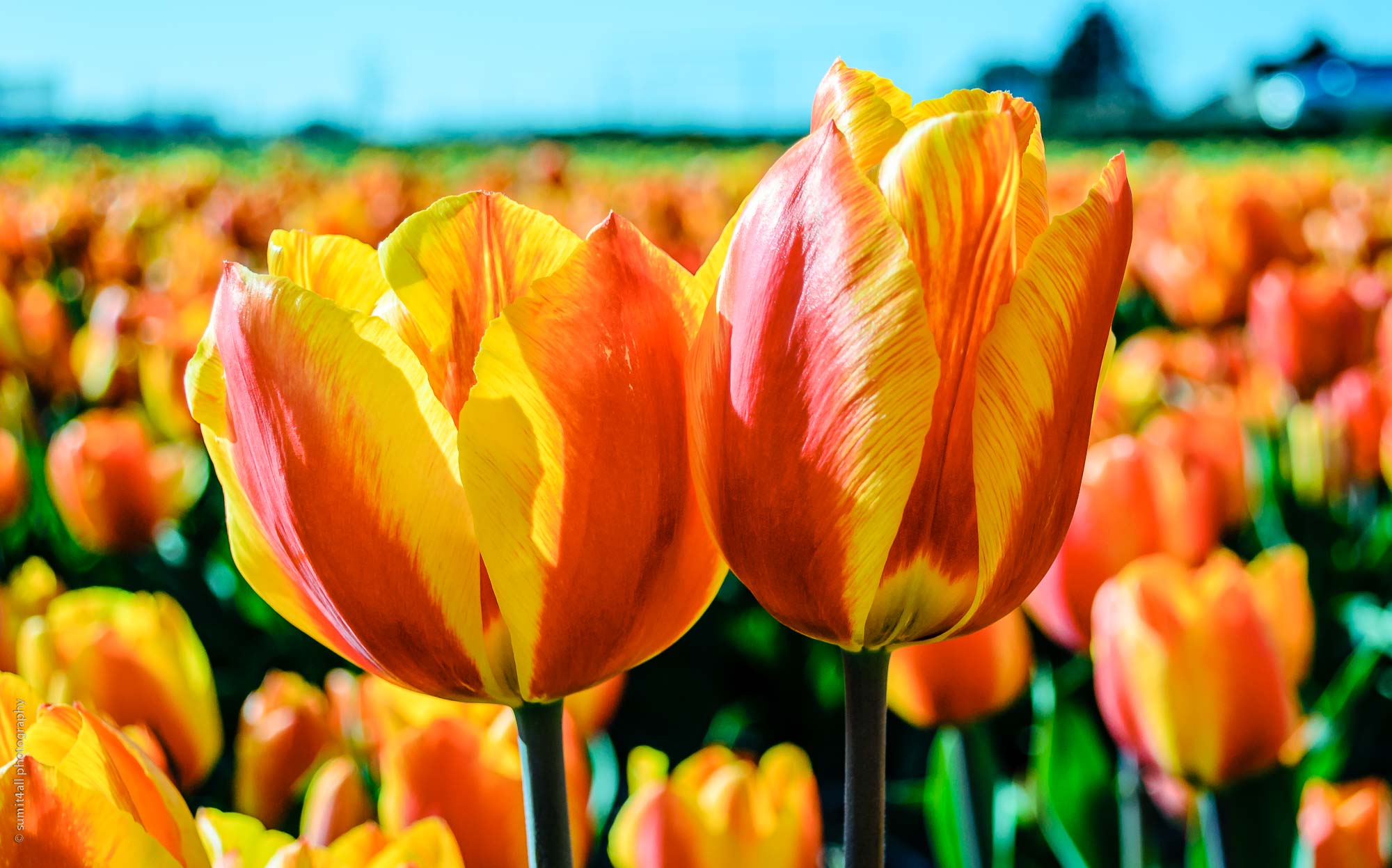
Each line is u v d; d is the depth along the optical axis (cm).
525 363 46
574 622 49
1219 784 68
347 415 47
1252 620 67
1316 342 101
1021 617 81
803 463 47
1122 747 70
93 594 77
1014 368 48
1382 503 115
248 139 819
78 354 136
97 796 40
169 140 832
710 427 49
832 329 46
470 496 47
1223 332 136
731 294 48
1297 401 105
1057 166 429
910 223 48
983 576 50
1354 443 96
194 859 48
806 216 46
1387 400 94
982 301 49
